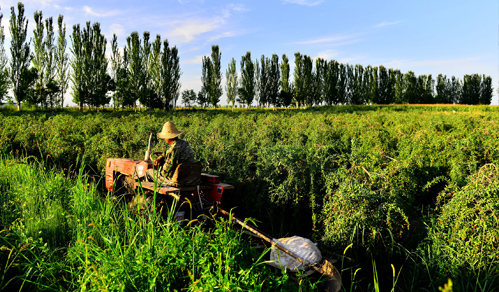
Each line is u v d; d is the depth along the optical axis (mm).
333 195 4582
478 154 7074
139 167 5656
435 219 4078
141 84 53562
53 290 3039
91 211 4492
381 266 4070
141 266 2787
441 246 3625
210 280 2529
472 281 3287
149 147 5816
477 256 3303
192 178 4812
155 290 2615
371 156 6234
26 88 46125
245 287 2537
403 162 5820
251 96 65438
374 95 78250
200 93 74625
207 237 3199
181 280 2863
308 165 5551
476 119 14289
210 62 62156
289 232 5227
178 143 5098
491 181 3732
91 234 3969
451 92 92688
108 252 3350
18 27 45438
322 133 11070
